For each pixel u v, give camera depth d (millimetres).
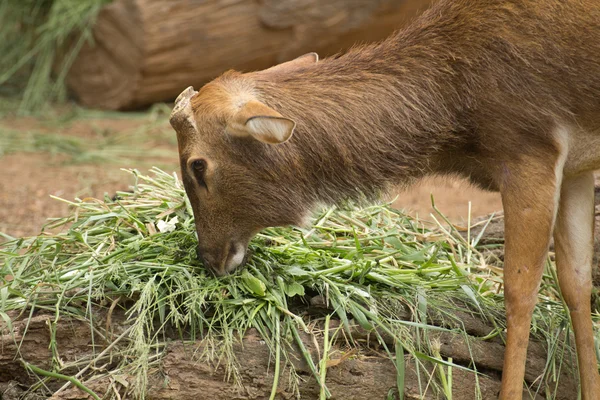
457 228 10453
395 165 8773
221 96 8430
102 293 8211
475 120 8508
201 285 8414
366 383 8172
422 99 8648
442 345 8430
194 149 8344
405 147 8734
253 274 8609
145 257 8727
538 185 8344
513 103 8352
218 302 8211
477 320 8625
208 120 8328
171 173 17172
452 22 8719
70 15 21234
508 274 8359
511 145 8398
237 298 8281
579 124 8523
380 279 8555
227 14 20234
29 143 19109
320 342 8164
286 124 7652
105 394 7828
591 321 8875
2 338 8164
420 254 9141
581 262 8938
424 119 8656
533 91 8328
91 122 20734
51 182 16594
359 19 20297
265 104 8484
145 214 9406
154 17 20125
